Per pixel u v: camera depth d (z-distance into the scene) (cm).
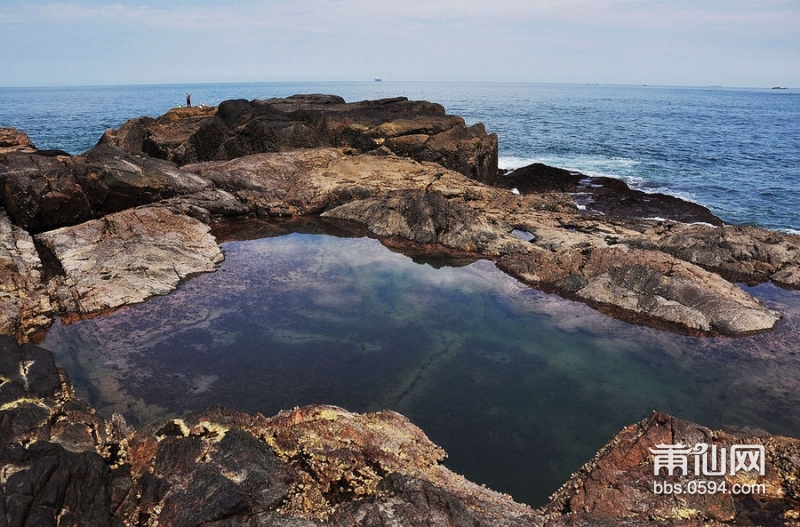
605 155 5812
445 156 3750
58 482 867
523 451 1301
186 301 2056
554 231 2756
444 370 1667
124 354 1684
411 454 1201
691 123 10375
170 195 2872
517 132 7919
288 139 3856
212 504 895
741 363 1712
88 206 2630
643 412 1469
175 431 1167
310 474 1054
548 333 1909
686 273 2117
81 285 1994
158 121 4353
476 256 2603
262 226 2947
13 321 1702
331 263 2492
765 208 3622
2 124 8438
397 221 2878
